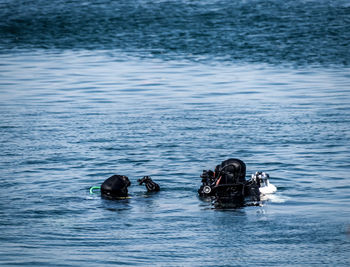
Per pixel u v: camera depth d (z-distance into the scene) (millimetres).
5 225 18828
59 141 31688
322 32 73938
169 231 18266
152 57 61812
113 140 31859
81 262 15414
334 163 27016
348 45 66062
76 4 102438
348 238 17406
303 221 19172
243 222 19188
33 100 43594
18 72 54875
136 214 20141
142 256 15945
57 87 48375
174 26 81062
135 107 40938
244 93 45312
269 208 20797
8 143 31266
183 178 24953
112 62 59312
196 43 69188
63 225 18859
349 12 88625
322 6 95188
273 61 58656
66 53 64875
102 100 43469
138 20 86438
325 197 22078
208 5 98500
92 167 26688
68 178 24906
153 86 48375
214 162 27516
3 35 76938
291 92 45344
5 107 41281
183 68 55938
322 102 41719
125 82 50000
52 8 98625
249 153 29109
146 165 27016
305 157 28172
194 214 20156
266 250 16453
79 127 35094
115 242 17188
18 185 23828
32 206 21000
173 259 15727
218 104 41594
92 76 52750
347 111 38688
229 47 66375
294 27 77750
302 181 24359
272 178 24891
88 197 22250
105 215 20016
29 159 28031
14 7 100000
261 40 70000
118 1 104875
